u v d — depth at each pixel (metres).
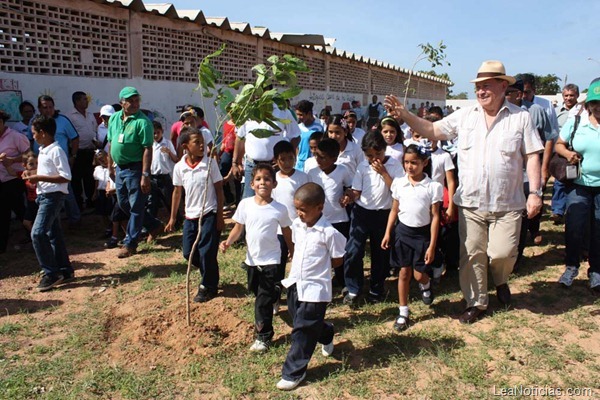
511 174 4.18
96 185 7.30
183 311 4.55
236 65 11.69
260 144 5.80
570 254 5.07
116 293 5.09
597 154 4.73
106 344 4.03
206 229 4.78
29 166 5.12
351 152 5.30
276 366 3.73
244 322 4.38
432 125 4.50
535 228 6.46
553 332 4.14
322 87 16.28
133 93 5.98
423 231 4.22
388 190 4.66
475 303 4.39
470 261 4.36
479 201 4.25
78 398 3.31
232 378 3.54
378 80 21.58
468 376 3.51
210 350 3.90
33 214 6.51
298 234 3.61
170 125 9.89
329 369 3.68
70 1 7.82
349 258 4.76
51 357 3.85
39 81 7.63
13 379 3.48
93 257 6.27
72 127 7.36
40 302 4.89
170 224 5.23
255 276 4.05
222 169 8.71
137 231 6.30
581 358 3.72
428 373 3.59
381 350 3.94
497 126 4.17
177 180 5.02
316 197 3.47
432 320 4.46
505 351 3.86
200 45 10.52
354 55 17.86
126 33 8.83
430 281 4.99
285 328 4.34
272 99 3.74
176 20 9.68
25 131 7.13
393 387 3.42
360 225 4.75
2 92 7.16
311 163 5.04
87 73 8.34
